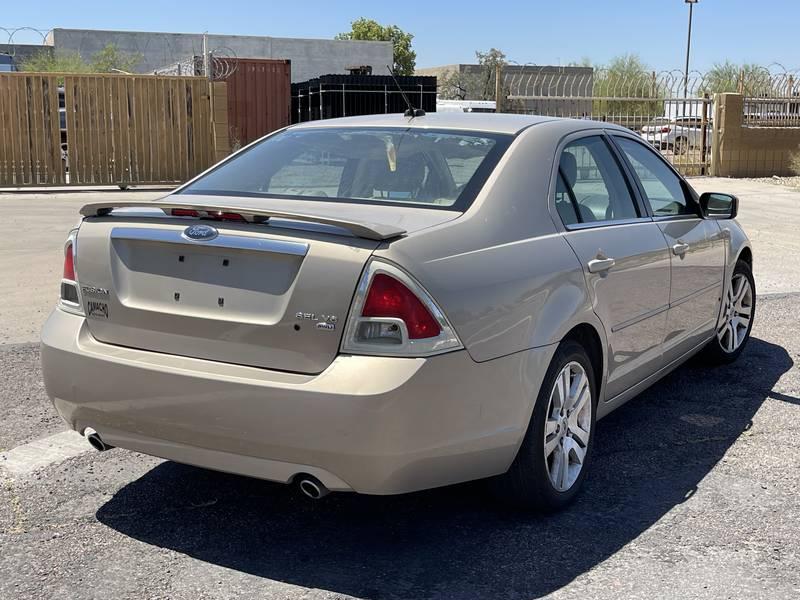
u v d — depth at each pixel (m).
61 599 3.08
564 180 4.08
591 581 3.24
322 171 3.99
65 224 12.48
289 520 3.74
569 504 3.90
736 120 23.17
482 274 3.31
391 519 3.75
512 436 3.42
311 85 23.30
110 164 18.28
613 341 4.14
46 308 7.49
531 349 3.46
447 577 3.27
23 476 4.14
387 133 4.20
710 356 5.99
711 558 3.42
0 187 17.72
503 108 21.41
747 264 6.16
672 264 4.74
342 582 3.22
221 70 19.72
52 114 17.77
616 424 5.01
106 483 4.09
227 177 4.13
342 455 3.02
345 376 3.01
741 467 4.37
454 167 3.81
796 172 23.67
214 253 3.24
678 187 5.26
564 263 3.73
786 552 3.48
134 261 3.41
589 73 30.94
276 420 3.07
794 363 6.25
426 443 3.10
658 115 23.84
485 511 3.83
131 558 3.38
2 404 5.11
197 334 3.27
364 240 3.11
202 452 3.27
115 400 3.38
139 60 41.28
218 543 3.52
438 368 3.08
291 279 3.12
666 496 4.02
